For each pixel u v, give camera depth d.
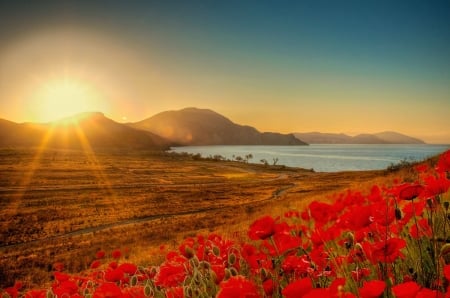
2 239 44.47
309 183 102.38
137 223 51.81
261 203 58.31
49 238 44.81
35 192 92.38
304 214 2.71
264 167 197.38
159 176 141.38
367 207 1.84
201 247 3.04
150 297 2.26
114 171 154.38
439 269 1.55
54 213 63.69
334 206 2.27
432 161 16.83
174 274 2.29
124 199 80.44
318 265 2.02
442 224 2.12
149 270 2.87
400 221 2.06
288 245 2.08
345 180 95.19
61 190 96.75
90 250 30.53
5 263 28.70
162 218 54.84
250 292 1.30
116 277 2.75
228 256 2.55
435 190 1.82
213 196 84.06
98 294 2.07
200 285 2.24
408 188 1.83
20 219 58.28
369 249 1.67
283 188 94.50
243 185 109.06
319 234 2.11
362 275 1.79
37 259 29.42
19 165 161.25
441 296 1.09
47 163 174.38
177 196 84.94
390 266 1.81
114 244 32.59
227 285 1.34
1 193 90.56
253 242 4.58
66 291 2.88
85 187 104.06
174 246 14.59
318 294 1.01
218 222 37.12
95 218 58.69
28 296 3.11
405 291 0.98
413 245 2.05
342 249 2.38
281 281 2.14
